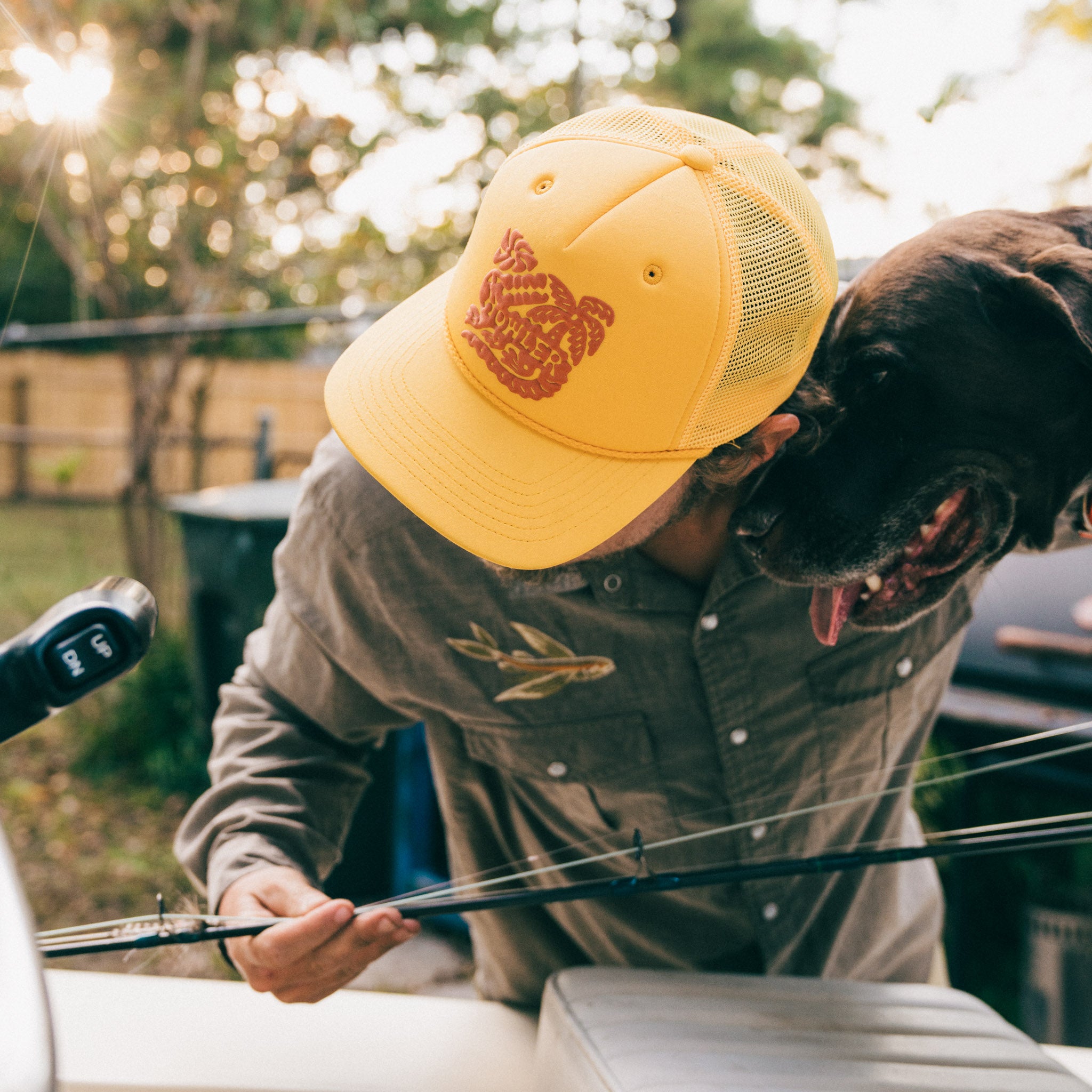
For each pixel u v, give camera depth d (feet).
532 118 24.47
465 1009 3.75
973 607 3.96
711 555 3.48
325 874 3.82
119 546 23.63
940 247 3.02
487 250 2.93
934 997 3.40
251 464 26.73
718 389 2.82
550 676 3.63
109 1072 3.09
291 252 19.04
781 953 4.04
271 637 3.99
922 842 4.66
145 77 17.85
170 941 3.05
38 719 1.79
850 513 3.00
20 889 1.56
